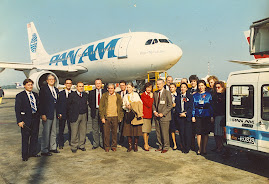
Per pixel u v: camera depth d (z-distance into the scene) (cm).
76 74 1755
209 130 522
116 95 569
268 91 356
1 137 739
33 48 2803
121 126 650
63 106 587
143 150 573
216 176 385
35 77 1302
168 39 1361
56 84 1366
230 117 425
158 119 556
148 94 566
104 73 1538
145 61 1288
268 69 360
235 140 416
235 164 452
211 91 584
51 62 2245
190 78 607
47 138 530
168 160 482
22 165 457
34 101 506
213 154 530
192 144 571
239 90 406
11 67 1388
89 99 601
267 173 400
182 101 541
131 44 1335
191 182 358
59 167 443
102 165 452
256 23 464
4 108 1822
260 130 369
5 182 366
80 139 573
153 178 377
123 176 388
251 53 486
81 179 377
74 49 1881
